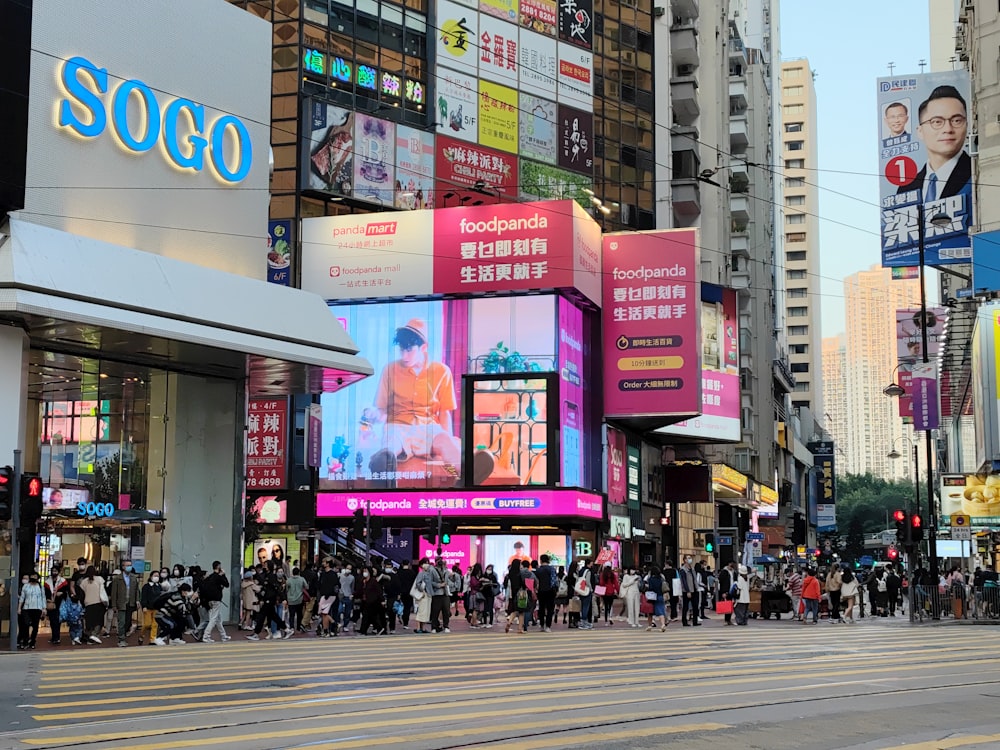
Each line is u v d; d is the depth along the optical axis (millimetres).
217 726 11375
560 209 44344
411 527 44156
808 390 153375
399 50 49844
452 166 50688
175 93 28203
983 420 44875
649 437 55344
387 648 22562
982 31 52312
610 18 58531
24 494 22078
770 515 87562
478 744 10195
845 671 17781
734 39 84812
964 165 50312
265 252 30656
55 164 25000
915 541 35562
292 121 46750
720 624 34219
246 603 29016
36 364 26969
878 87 51906
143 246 27062
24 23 24062
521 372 44000
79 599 24438
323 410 45688
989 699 14461
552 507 42875
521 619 29328
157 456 29219
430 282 45062
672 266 47750
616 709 12789
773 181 111000
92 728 11250
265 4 47406
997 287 46594
